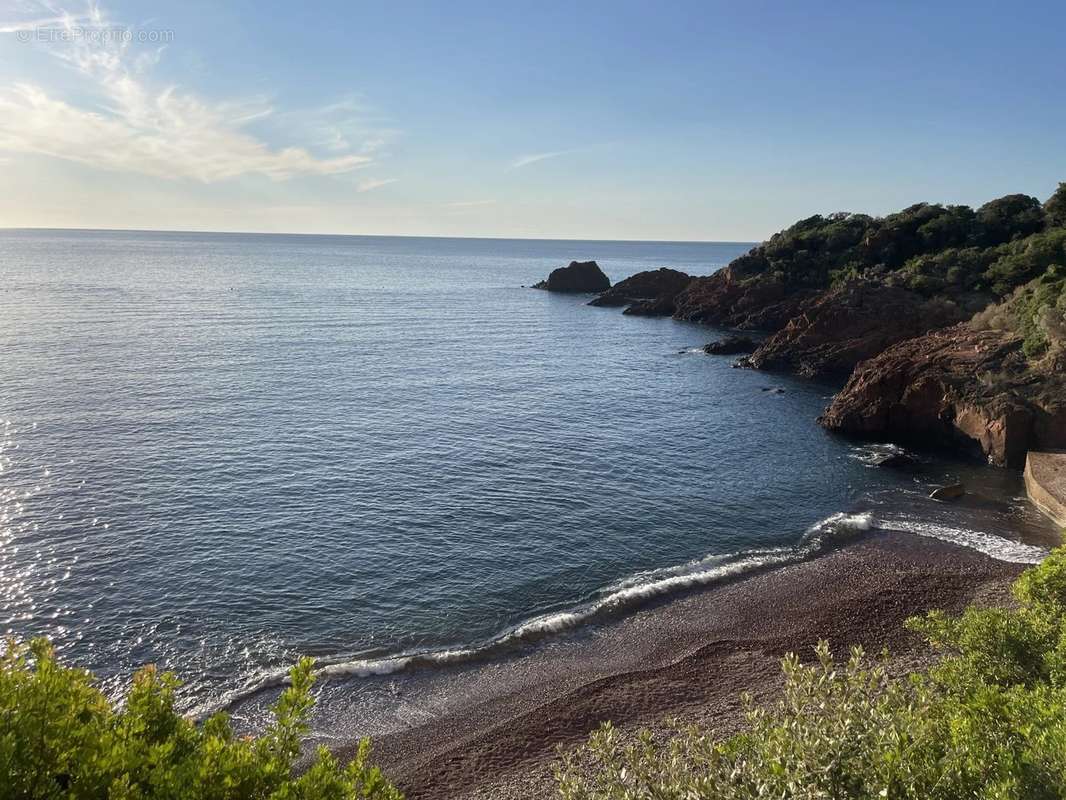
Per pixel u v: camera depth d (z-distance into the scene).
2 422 44.34
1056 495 35.75
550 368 73.25
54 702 5.90
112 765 5.55
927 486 40.66
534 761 18.14
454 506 35.12
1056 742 8.14
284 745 7.02
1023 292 61.62
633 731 19.05
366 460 41.16
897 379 51.56
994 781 7.69
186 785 5.75
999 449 44.66
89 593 25.66
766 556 31.14
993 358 50.59
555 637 24.52
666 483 39.97
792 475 42.09
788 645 23.64
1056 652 12.55
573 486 38.72
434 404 55.31
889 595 26.86
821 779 7.55
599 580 28.64
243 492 35.41
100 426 44.59
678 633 24.67
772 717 9.17
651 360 80.06
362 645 23.69
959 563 29.89
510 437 47.47
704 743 8.66
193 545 29.62
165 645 22.98
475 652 23.38
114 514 32.09
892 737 7.98
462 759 18.28
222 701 20.47
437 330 96.69
